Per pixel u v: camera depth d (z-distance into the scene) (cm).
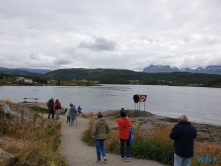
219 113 4450
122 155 848
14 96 7338
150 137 1036
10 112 1284
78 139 1204
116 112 2366
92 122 1372
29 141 880
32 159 662
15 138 1017
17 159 654
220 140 1463
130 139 812
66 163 762
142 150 893
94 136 801
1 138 978
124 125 818
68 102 6056
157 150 866
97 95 8675
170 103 6384
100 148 818
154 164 795
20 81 18450
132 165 776
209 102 6831
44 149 809
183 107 5441
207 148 902
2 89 11669
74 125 1669
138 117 2261
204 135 1555
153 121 1920
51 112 1941
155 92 11938
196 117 3925
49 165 645
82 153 926
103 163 793
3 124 1153
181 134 580
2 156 597
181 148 578
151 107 5353
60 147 1018
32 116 1458
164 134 1002
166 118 2209
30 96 7562
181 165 595
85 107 5069
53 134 1198
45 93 9344
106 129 823
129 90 12975
